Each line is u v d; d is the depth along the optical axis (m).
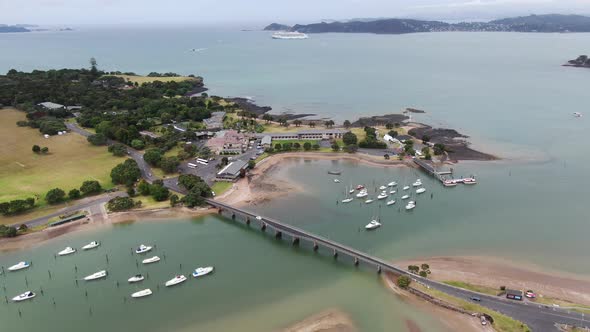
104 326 109.69
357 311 114.00
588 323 104.38
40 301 119.62
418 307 114.62
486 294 117.25
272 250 146.75
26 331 108.00
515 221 162.62
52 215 167.12
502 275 127.62
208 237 155.38
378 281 127.38
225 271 133.88
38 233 155.12
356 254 134.75
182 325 109.75
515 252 140.50
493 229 156.62
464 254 139.88
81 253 143.50
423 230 157.00
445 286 120.12
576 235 151.00
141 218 168.12
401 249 143.88
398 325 108.44
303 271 133.62
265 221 159.12
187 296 121.62
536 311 109.50
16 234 153.50
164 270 134.25
